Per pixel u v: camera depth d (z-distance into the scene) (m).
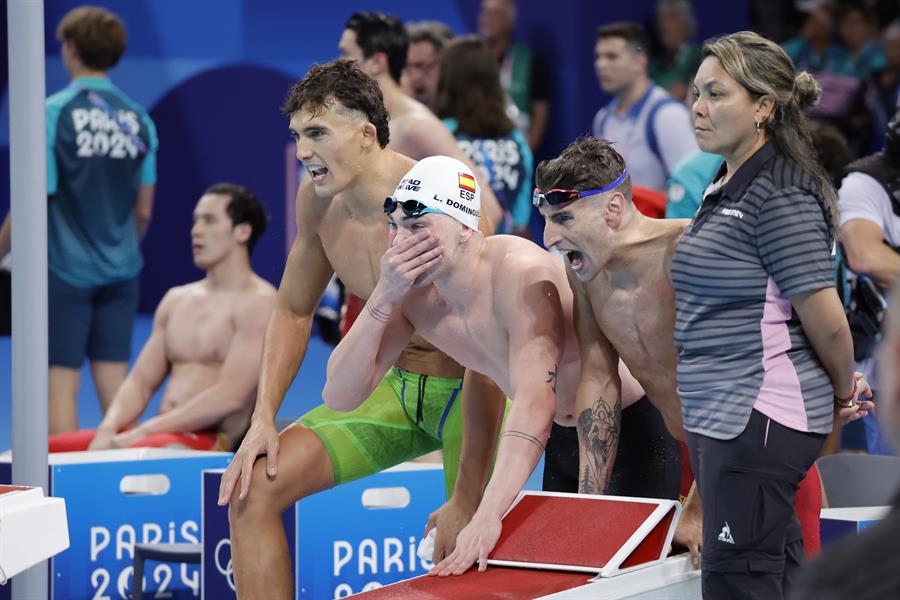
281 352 13.92
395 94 20.20
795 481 10.40
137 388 22.89
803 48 37.09
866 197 18.41
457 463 13.91
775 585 10.35
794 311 10.34
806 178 10.26
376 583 15.77
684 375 10.66
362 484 15.70
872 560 4.63
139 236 27.47
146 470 17.27
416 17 39.69
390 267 11.52
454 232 11.55
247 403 21.92
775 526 10.30
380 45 20.00
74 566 16.67
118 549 17.02
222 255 22.31
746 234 10.26
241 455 12.91
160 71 38.53
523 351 11.62
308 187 13.67
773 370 10.29
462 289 11.90
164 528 17.34
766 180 10.25
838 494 15.89
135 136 26.78
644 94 25.86
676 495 13.68
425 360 13.72
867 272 18.23
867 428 19.16
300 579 15.23
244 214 22.33
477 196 11.77
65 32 26.38
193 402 21.70
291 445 13.12
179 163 38.84
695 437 10.57
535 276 11.73
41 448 12.94
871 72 35.41
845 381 10.64
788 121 10.41
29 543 9.25
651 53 36.19
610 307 11.49
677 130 25.42
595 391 11.94
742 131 10.35
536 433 11.39
